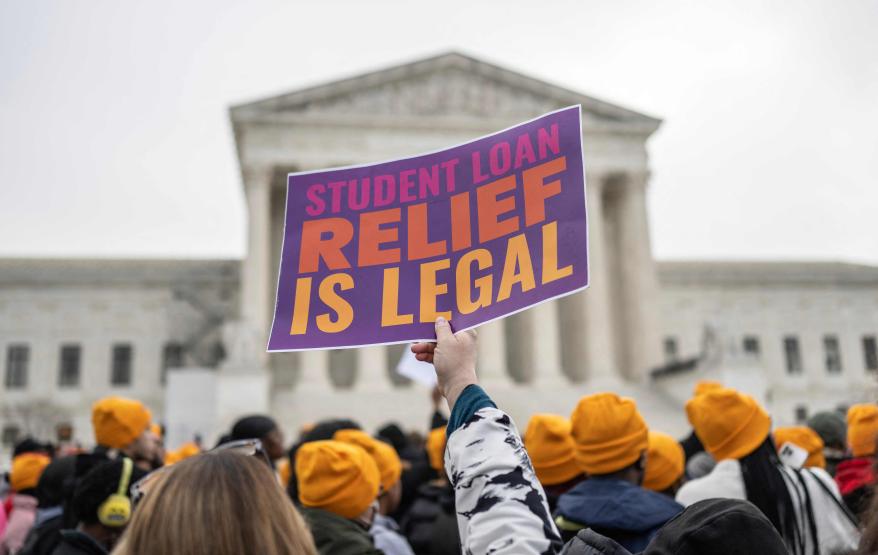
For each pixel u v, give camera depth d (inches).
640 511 202.5
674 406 2121.1
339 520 228.1
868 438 254.8
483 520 114.0
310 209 165.9
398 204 160.6
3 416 2728.8
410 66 2378.2
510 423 123.1
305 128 2324.1
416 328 150.4
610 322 2514.8
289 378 2409.0
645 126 2431.1
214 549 98.9
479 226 151.6
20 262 3019.2
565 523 210.1
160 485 105.6
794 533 220.7
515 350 2620.6
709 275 3127.5
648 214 2418.8
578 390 2213.3
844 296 3198.8
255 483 106.3
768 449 232.7
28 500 384.5
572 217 139.9
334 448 235.8
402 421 2048.5
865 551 112.7
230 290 2883.9
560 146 144.6
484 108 2396.7
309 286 160.4
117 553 102.7
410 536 354.6
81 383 2807.6
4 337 2824.8
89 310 2861.7
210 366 2694.4
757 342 3115.2
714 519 110.7
